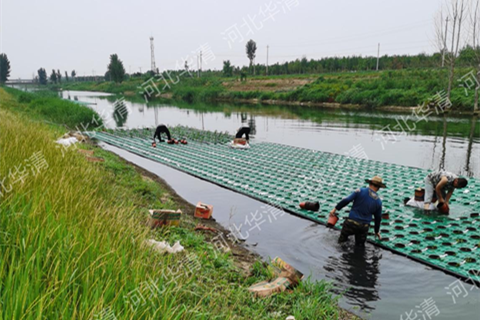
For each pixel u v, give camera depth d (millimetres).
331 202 8633
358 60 61812
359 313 4523
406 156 13961
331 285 5090
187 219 7484
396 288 5102
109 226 4301
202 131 20031
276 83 54656
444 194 7664
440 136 18297
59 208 4125
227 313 3693
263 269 5293
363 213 6312
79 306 2619
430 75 37406
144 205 7656
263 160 13109
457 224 7051
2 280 2604
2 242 3076
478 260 5691
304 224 7480
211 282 4484
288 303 4453
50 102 24594
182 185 10297
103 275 3039
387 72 44219
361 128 21953
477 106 27328
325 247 6410
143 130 20297
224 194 9500
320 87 44312
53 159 6504
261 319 3934
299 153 14234
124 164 11844
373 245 6453
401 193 9055
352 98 37656
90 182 6418
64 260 2975
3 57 100688
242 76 59844
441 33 30219
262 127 23047
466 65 31219
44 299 2459
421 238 6535
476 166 12281
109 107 39250
